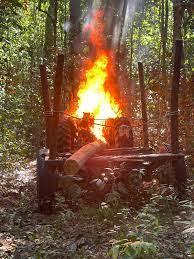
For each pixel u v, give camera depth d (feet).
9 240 22.93
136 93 56.18
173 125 29.14
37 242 22.22
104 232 23.15
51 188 27.63
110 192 28.12
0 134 51.47
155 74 54.39
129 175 28.09
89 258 19.99
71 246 21.26
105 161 27.99
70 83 51.08
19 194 33.42
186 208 25.72
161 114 49.73
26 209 28.84
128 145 31.99
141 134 47.88
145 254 17.01
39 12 110.32
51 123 27.68
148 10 94.32
